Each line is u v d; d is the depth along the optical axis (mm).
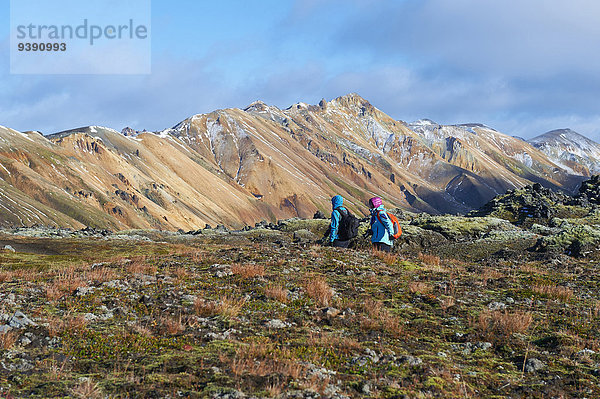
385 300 12680
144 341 8422
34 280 14484
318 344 8828
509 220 45656
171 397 6223
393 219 16984
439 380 7398
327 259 18922
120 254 33562
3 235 45594
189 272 15633
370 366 7910
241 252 20875
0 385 6355
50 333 8602
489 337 9789
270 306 11445
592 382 7629
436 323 10789
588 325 10859
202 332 9133
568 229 31219
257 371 7148
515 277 17844
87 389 6266
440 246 33969
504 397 7000
